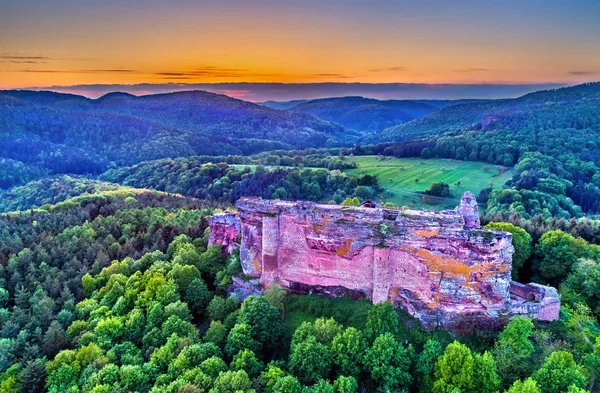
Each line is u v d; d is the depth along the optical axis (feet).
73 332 162.91
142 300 170.60
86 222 292.81
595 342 122.62
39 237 268.00
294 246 165.37
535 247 188.75
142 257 220.43
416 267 143.64
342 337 130.00
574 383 102.22
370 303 151.64
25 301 196.34
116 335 155.22
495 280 136.77
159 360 134.62
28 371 139.13
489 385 107.76
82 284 205.16
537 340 126.00
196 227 258.78
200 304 175.11
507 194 335.88
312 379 121.39
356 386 115.34
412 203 362.12
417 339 135.13
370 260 151.74
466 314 138.00
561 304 151.33
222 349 144.25
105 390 120.16
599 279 154.61
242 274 182.39
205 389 117.29
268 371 124.47
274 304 155.53
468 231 136.87
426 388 115.55
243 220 179.11
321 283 162.50
